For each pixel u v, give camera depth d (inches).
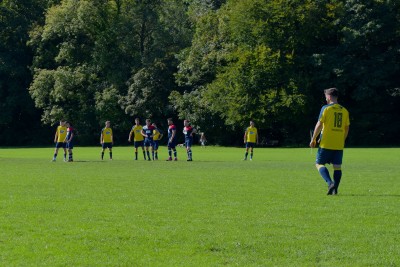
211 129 3036.4
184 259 363.3
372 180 842.8
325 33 2893.7
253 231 436.5
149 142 1557.6
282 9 2807.6
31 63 3494.1
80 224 464.4
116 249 386.3
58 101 3216.0
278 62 2797.7
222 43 2992.1
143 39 3309.5
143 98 3127.5
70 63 3287.4
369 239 410.0
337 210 531.2
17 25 3410.4
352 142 2938.0
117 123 3233.3
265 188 727.7
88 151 2258.9
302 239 410.3
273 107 2787.9
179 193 671.8
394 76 2918.3
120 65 3235.7
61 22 3198.8
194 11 3304.6
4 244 399.9
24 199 616.4
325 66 2817.4
